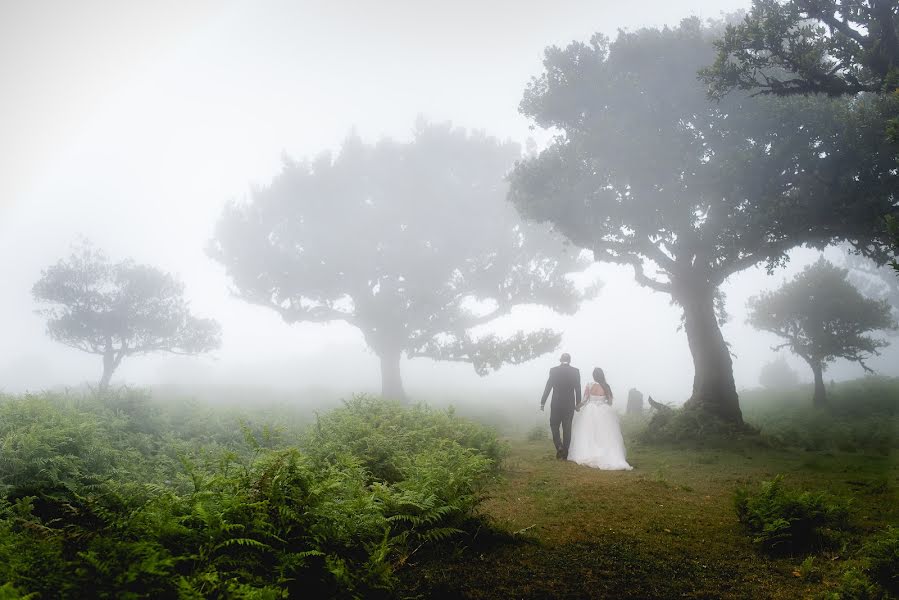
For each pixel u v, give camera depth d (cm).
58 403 1030
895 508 611
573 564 442
